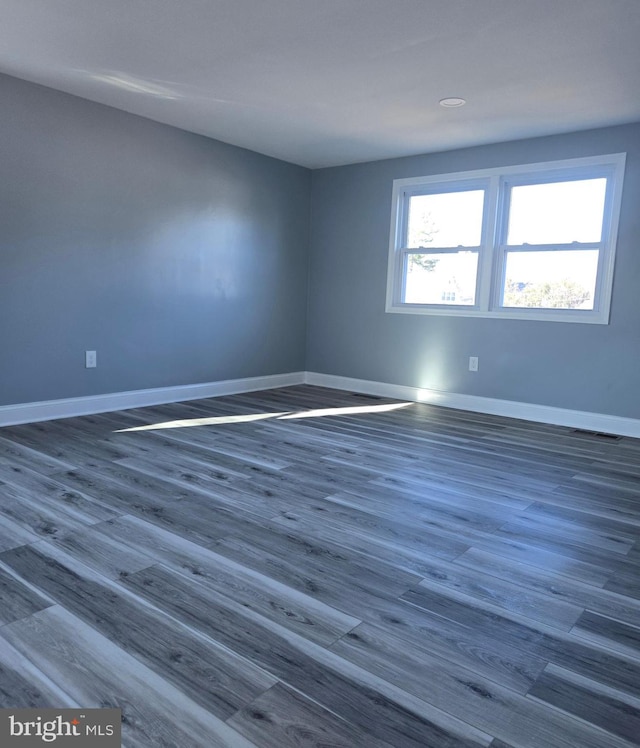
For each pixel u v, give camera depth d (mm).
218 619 1672
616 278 4250
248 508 2529
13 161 3676
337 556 2107
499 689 1423
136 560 2010
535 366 4684
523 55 3057
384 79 3449
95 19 2805
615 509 2695
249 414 4508
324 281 5938
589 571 2070
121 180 4270
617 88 3471
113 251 4285
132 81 3625
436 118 4141
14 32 2957
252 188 5293
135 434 3727
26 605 1703
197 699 1341
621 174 4168
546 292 4648
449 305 5145
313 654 1528
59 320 4031
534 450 3727
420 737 1256
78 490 2662
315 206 5934
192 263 4867
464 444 3816
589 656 1571
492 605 1815
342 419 4457
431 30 2816
